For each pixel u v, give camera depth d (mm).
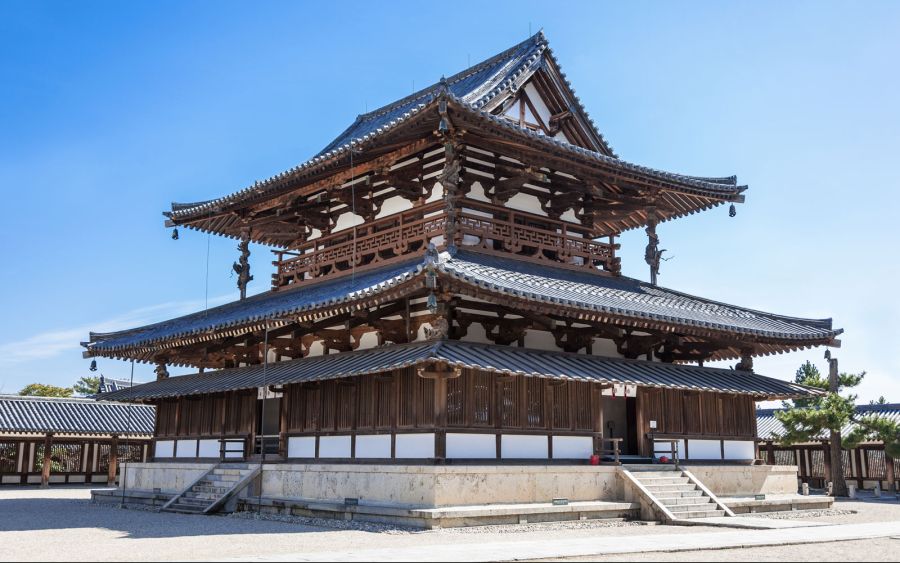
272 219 34938
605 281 30562
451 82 37281
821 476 54875
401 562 14133
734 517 25016
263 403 28766
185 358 34969
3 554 15852
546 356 26047
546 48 31812
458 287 22750
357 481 23828
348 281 28938
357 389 25656
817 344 32094
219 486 28000
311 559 14516
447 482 21766
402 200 30453
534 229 29609
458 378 23406
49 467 50281
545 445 25109
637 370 27703
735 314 31906
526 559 14805
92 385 84062
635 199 32875
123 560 14758
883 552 16422
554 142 27734
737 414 31016
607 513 24094
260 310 29250
